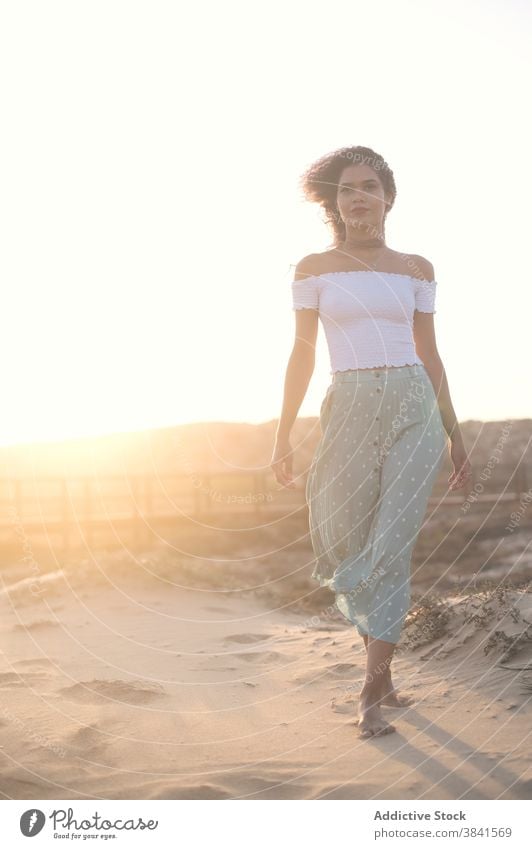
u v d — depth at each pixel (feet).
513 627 11.94
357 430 10.07
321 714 10.09
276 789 7.75
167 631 16.07
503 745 8.39
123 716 10.11
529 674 10.39
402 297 10.32
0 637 15.39
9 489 58.34
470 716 9.39
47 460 84.17
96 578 21.17
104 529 42.60
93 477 44.04
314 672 12.17
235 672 12.44
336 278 10.33
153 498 52.90
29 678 11.94
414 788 7.60
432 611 13.41
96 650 14.14
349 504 10.12
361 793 7.57
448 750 8.39
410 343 10.35
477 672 10.89
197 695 11.10
